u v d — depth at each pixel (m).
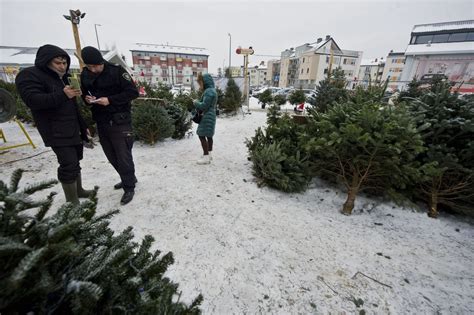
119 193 2.91
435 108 2.81
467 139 2.56
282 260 1.97
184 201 2.84
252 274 1.80
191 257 1.94
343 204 3.01
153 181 3.33
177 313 0.85
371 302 1.61
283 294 1.64
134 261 0.87
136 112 4.79
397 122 2.26
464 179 2.51
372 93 3.07
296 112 11.08
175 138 5.78
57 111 2.06
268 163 3.28
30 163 3.68
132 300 0.72
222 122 8.72
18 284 0.45
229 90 9.89
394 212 2.88
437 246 2.27
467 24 26.30
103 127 2.49
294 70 50.59
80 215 0.78
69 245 0.58
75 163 2.30
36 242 0.62
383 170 2.52
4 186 0.65
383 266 1.95
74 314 0.57
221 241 2.16
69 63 2.20
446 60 26.11
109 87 2.38
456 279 1.85
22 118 6.78
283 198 3.11
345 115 2.49
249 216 2.62
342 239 2.30
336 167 3.05
